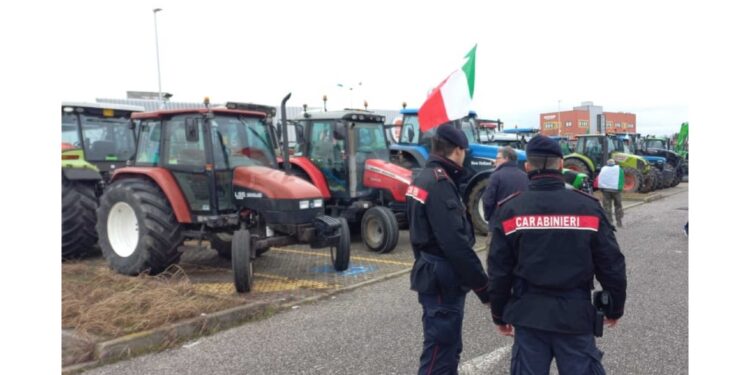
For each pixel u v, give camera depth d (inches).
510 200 105.4
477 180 393.7
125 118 344.8
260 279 258.4
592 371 97.2
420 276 120.3
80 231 291.7
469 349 170.4
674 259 306.8
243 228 250.4
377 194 356.5
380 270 278.4
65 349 159.8
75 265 275.7
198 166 252.2
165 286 220.7
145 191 251.4
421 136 418.6
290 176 260.7
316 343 175.2
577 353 97.8
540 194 102.3
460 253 112.8
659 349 168.7
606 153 715.4
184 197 254.5
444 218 113.8
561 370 98.7
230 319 193.0
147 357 165.0
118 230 262.1
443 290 118.8
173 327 177.5
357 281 254.1
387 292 237.3
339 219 272.1
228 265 290.7
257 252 289.7
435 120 149.2
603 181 437.4
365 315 203.9
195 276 264.5
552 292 99.5
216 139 257.1
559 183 103.3
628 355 164.1
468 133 428.5
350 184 346.3
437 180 116.7
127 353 165.2
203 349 171.0
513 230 102.7
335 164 354.3
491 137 576.4
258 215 257.3
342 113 352.2
